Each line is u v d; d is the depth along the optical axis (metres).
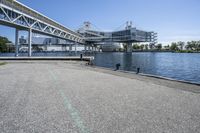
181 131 3.90
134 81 11.16
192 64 49.28
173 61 62.69
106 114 4.94
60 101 6.25
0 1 42.06
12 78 11.89
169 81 11.31
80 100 6.40
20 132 3.81
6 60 34.84
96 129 3.98
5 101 6.22
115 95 7.23
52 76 13.11
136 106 5.70
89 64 31.22
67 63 30.78
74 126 4.12
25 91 7.89
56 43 167.75
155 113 5.04
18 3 49.00
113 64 48.91
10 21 46.31
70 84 9.79
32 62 31.30
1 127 4.05
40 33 70.88
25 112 5.07
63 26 91.25
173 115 4.89
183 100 6.50
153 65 47.25
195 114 4.98
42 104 5.87
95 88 8.70
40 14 62.12
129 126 4.14
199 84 10.24
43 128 4.01
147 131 3.89
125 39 182.12
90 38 168.38
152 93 7.66
